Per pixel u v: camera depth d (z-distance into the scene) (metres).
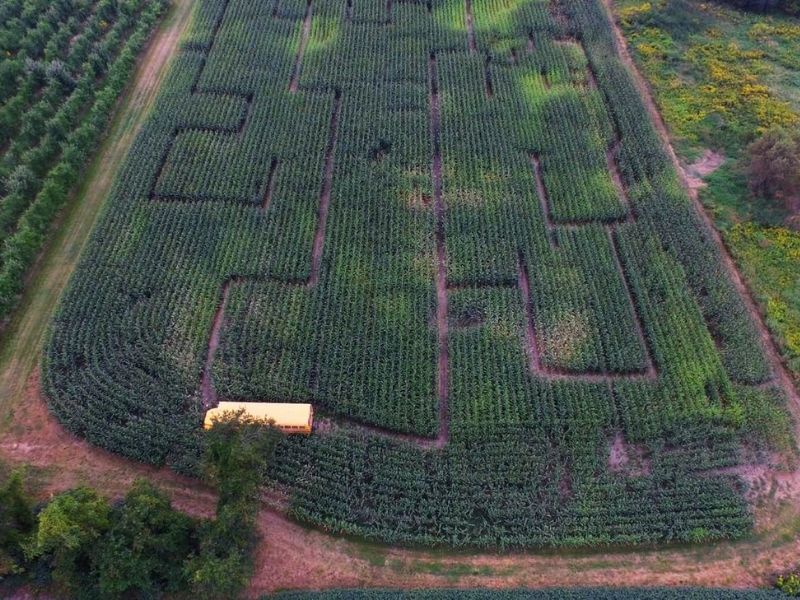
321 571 32.38
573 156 51.84
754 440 36.66
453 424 37.03
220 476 30.42
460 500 34.22
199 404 37.62
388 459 35.56
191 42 61.22
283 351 39.81
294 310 41.97
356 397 37.94
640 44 63.00
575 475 35.09
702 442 36.59
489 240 46.12
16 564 30.12
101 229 46.16
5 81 55.25
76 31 63.31
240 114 54.78
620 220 48.06
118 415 37.06
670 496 34.41
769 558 32.97
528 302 43.22
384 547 33.31
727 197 49.22
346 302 42.47
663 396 38.38
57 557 29.38
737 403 38.00
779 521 34.22
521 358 39.91
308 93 56.72
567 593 31.34
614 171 51.69
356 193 49.16
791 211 47.69
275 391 38.03
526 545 33.12
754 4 66.94
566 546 33.22
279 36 62.38
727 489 34.72
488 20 64.56
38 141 51.91
